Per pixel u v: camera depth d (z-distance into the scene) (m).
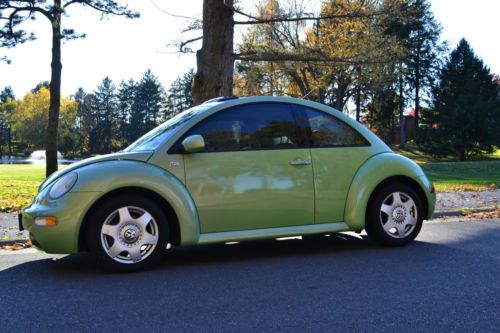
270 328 3.35
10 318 3.62
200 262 5.42
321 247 6.14
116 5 20.97
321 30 23.69
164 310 3.77
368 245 6.19
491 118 40.75
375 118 58.34
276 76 31.28
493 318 3.52
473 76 43.56
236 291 4.27
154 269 5.10
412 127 63.84
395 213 6.00
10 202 11.27
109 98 121.81
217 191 5.26
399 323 3.42
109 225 4.88
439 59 55.00
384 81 30.58
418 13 16.94
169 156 5.19
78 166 5.09
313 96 35.09
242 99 5.61
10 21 20.62
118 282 4.61
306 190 5.59
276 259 5.52
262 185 5.42
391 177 6.03
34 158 93.25
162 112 119.75
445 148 42.47
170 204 5.05
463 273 4.80
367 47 16.69
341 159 5.79
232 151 5.39
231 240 5.28
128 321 3.53
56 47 20.61
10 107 122.12
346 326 3.38
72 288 4.43
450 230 7.52
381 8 15.66
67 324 3.47
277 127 5.63
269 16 13.62
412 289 4.25
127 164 5.02
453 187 14.69
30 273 5.06
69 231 4.79
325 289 4.29
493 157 46.25
